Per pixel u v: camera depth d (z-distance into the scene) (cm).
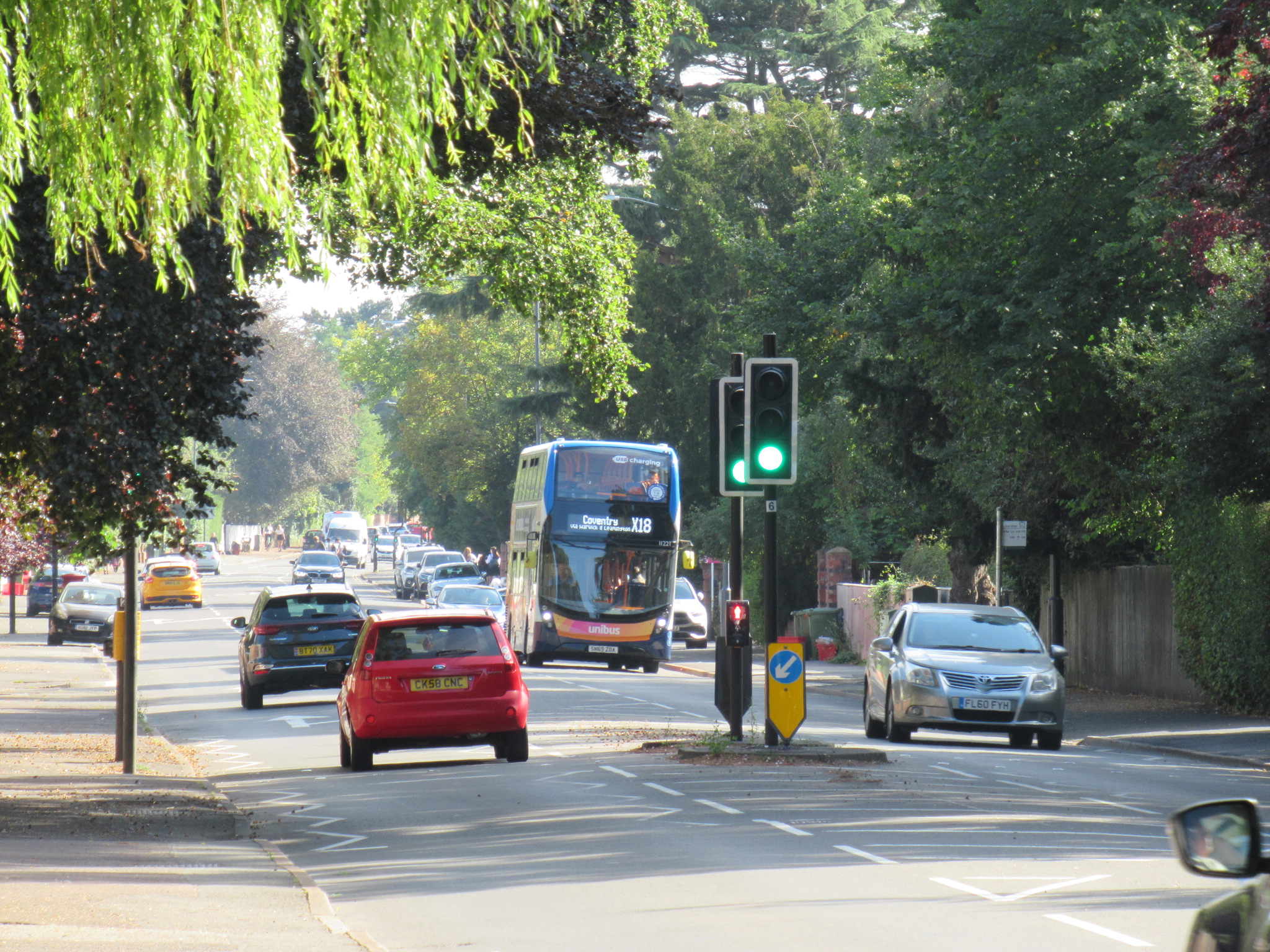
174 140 2344
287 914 2384
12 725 6525
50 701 7856
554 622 9256
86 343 3158
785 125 13950
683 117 14125
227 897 2525
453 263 6412
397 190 2531
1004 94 7031
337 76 2491
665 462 9450
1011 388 6719
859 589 11688
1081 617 8788
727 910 2372
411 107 2450
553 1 3509
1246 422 5900
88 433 3216
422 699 4741
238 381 3466
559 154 4312
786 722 4788
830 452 11956
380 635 4816
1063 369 6862
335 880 2820
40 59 2347
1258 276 5622
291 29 3067
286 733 6275
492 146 4038
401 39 2422
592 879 2706
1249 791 4022
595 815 3547
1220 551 6656
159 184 2400
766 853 2939
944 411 8044
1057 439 7462
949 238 7081
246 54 2355
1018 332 6788
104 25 2308
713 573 14138
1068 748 5619
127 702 4850
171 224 2491
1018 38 6894
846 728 6353
